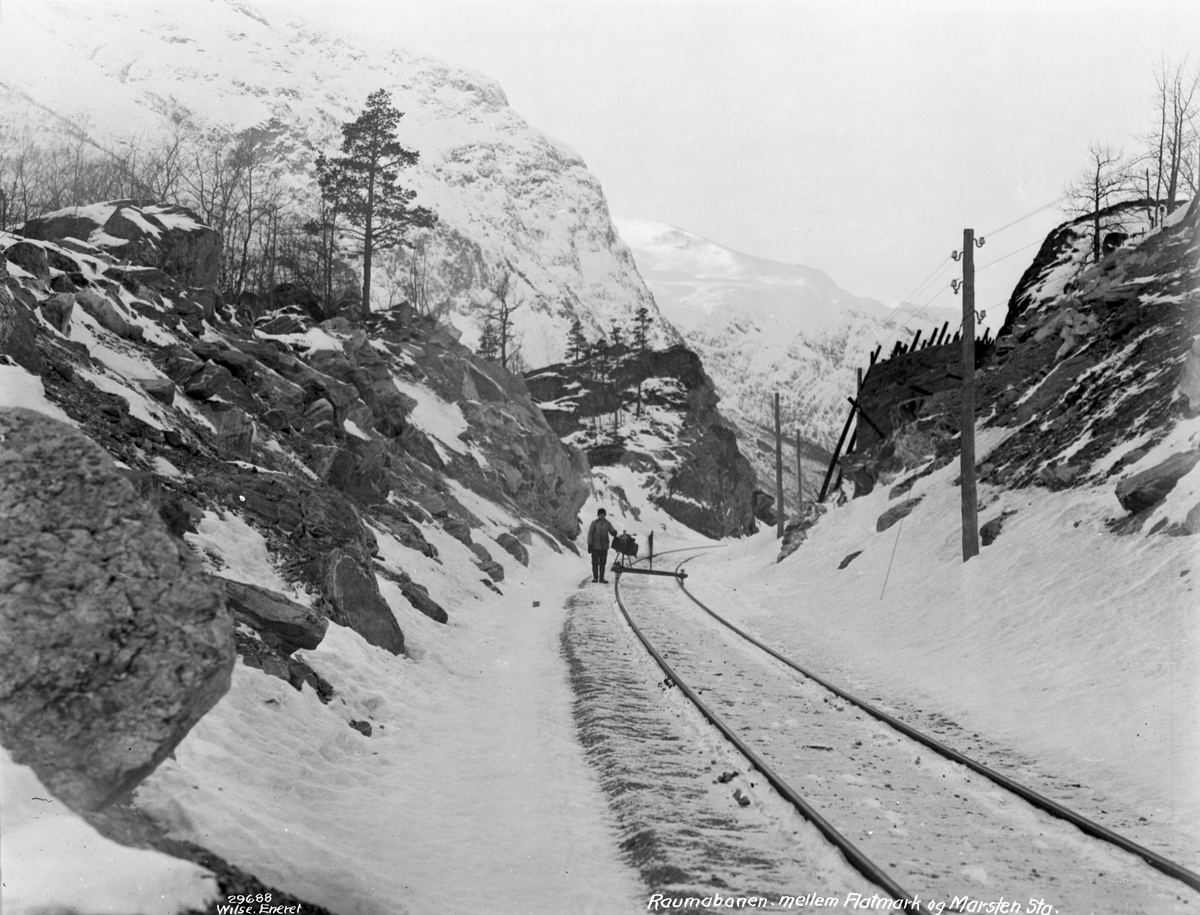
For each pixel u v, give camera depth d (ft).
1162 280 85.51
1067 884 23.00
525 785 30.17
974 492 72.69
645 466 375.45
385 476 91.50
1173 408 65.46
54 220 85.61
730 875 22.75
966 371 73.51
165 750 15.39
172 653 15.51
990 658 51.75
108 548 15.76
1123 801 29.71
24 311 44.55
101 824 17.66
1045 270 140.15
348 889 20.13
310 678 35.09
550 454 209.87
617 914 21.08
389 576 59.26
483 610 74.90
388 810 26.63
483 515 133.08
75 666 15.06
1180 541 52.54
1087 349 88.84
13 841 14.89
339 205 188.96
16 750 14.79
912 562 80.94
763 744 35.27
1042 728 38.83
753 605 88.38
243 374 77.30
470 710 41.11
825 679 50.08
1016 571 63.82
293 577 43.24
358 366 118.52
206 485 45.93
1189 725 35.83
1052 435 80.84
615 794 29.27
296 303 164.45
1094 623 50.19
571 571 135.85
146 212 90.07
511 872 23.18
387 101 188.03
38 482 15.81
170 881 17.04
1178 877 23.03
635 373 442.91
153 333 69.62
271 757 27.12
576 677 48.52
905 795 29.86
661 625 70.44
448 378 179.73
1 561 15.15
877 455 128.57
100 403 46.55
